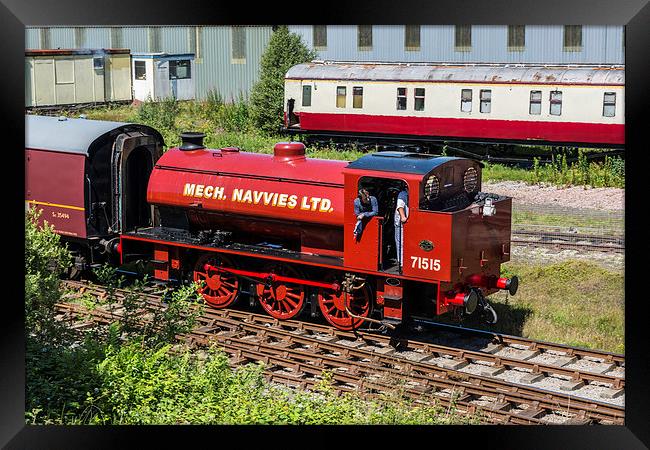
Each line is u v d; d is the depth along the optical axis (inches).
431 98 1208.8
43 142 698.2
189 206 660.1
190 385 485.1
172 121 1389.0
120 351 509.0
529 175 1123.9
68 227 692.1
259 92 1396.4
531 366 526.6
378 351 564.7
